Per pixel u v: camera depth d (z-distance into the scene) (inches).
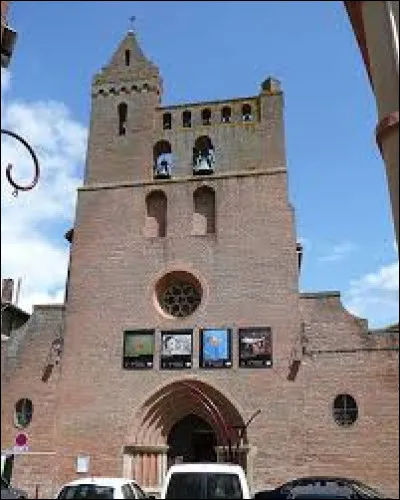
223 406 1104.8
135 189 1310.3
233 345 1132.5
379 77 430.3
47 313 1234.0
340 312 1122.7
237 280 1179.3
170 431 1175.0
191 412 1145.4
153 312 1190.9
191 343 1151.6
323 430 1051.3
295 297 1140.5
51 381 1172.5
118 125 1391.5
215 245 1218.0
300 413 1064.8
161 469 1105.4
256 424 1071.6
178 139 1357.0
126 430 1115.3
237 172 1273.4
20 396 1170.6
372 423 1040.2
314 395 1074.1
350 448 1032.8
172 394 1133.1
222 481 619.8
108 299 1219.2
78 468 1102.4
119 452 1103.0
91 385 1158.3
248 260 1190.3
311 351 1104.8
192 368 1132.5
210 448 1197.1
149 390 1134.4
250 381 1101.1
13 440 1138.0
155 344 1165.7
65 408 1149.7
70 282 1248.8
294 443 1048.8
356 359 1084.5
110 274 1240.2
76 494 661.9
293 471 1032.2
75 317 1216.2
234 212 1238.3
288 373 1091.9
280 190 1236.5
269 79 1368.1
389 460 1013.8
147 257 1239.5
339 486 873.5
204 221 1273.4
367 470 1015.6
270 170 1259.8
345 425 1049.5
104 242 1270.9
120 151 1357.0
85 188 1330.0
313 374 1088.8
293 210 1214.3
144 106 1397.6
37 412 1152.2
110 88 1432.1
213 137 1339.8
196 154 1349.7
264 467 1042.7
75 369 1175.6
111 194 1315.2
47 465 1112.2
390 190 407.5
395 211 400.2
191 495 612.4
